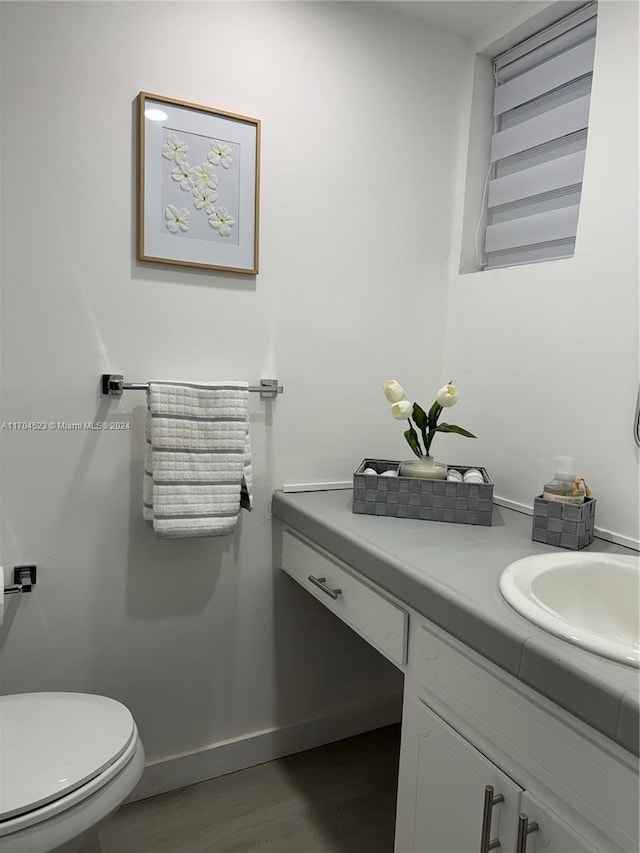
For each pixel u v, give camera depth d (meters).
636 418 1.34
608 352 1.42
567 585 1.19
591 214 1.47
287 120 1.63
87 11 1.38
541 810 0.88
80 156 1.41
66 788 1.00
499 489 1.74
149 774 1.64
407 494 1.51
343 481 1.84
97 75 1.41
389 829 1.55
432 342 1.94
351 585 1.39
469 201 1.90
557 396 1.55
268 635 1.78
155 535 1.44
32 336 1.40
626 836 0.75
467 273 1.90
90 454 1.49
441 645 1.10
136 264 1.49
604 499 1.43
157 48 1.46
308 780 1.73
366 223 1.78
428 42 1.82
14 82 1.33
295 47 1.62
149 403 1.45
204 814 1.59
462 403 1.88
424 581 1.10
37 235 1.38
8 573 1.43
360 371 1.83
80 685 1.54
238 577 1.72
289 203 1.66
